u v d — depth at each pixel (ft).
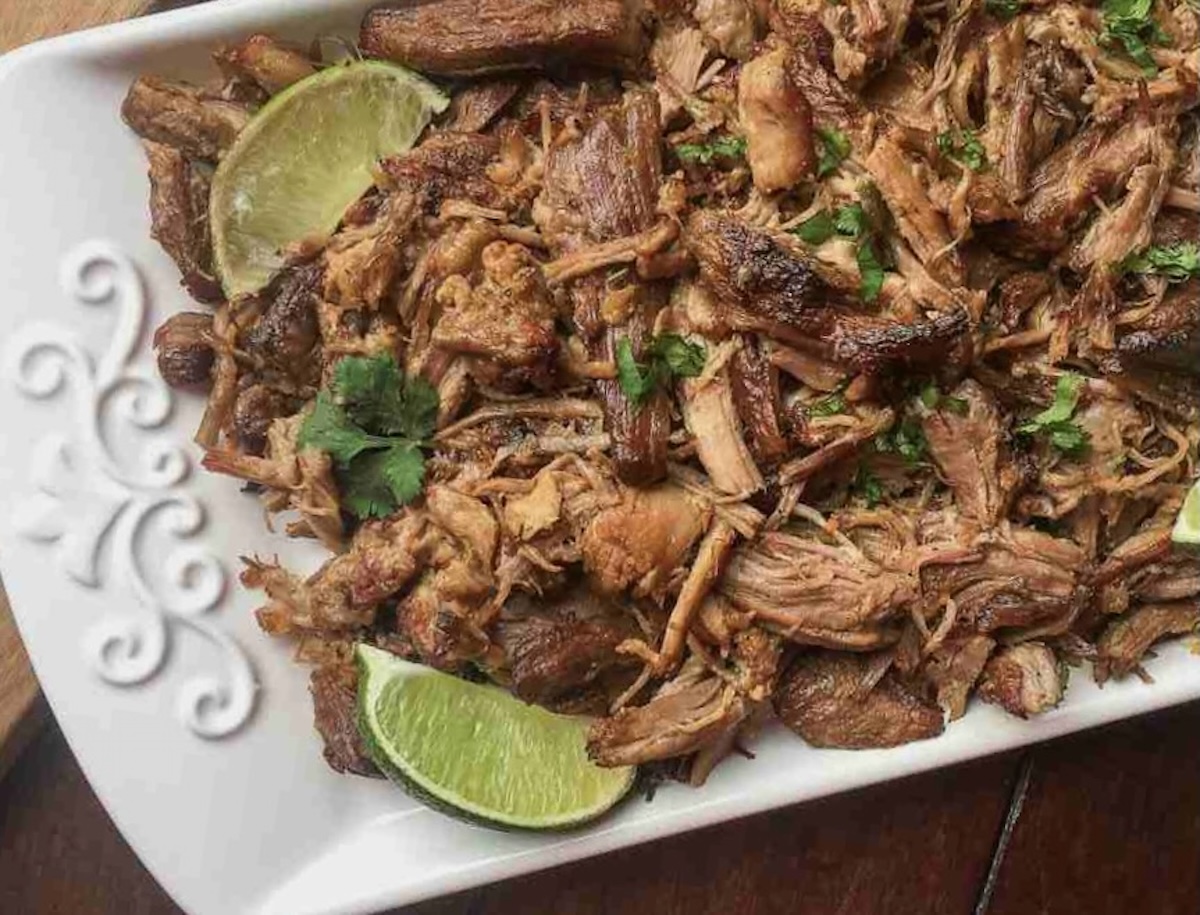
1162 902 0.98
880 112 0.80
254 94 0.84
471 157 0.80
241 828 0.84
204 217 0.83
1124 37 0.80
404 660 0.80
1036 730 0.80
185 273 0.83
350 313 0.79
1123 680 0.81
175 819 0.84
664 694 0.78
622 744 0.77
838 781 0.80
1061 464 0.80
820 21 0.78
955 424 0.77
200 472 0.85
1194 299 0.78
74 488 0.82
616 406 0.75
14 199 0.82
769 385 0.76
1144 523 0.83
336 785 0.86
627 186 0.77
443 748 0.79
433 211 0.80
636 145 0.77
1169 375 0.80
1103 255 0.78
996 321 0.80
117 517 0.83
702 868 0.98
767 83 0.75
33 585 0.81
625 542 0.74
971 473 0.77
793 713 0.80
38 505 0.81
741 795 0.80
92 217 0.83
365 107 0.82
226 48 0.81
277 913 0.83
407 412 0.78
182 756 0.84
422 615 0.77
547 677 0.76
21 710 0.90
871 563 0.77
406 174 0.80
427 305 0.79
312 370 0.81
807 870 0.98
